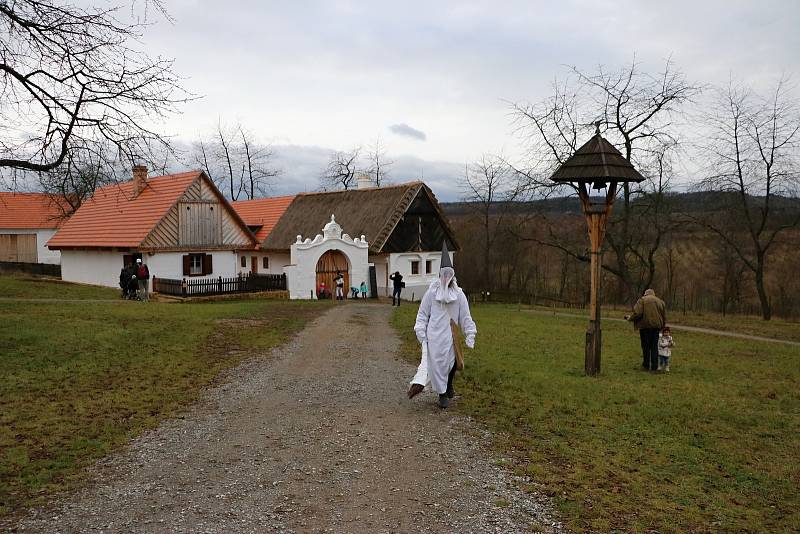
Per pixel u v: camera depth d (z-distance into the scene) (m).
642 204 32.59
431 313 9.70
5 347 12.52
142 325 16.62
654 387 11.89
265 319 21.11
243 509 5.80
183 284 31.34
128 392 10.21
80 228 38.62
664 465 7.44
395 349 15.78
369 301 35.69
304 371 12.54
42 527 5.35
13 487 6.21
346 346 16.06
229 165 61.97
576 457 7.56
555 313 32.03
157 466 6.93
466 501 6.14
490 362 13.91
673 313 34.22
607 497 6.37
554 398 10.51
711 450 8.09
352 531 5.40
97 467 6.86
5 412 8.73
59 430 8.06
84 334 14.38
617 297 43.72
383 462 7.18
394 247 40.06
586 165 12.72
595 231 13.00
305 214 44.53
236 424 8.62
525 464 7.27
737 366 14.89
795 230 33.50
